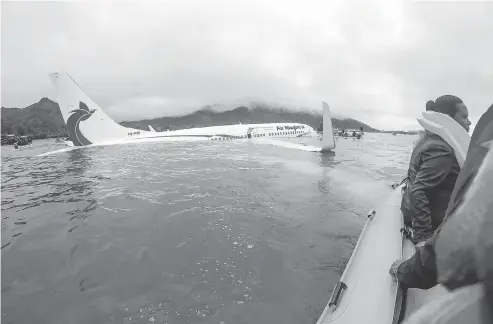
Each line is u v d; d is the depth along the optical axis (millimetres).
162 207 7637
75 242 5688
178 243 5539
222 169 13070
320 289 4074
